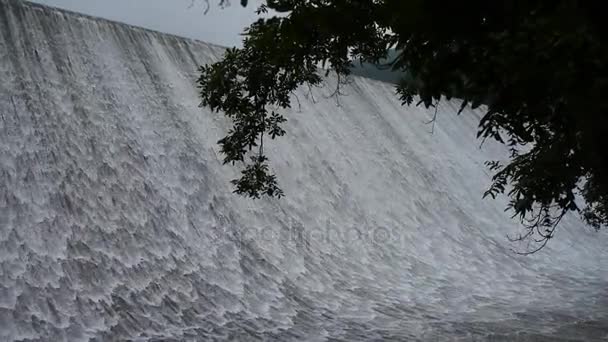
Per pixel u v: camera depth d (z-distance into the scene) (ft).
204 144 57.67
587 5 9.35
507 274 67.05
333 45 17.58
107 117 52.47
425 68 12.92
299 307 47.24
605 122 9.89
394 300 52.42
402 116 91.15
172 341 38.04
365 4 14.52
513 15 10.73
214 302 44.34
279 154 63.67
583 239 86.07
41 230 41.52
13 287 37.37
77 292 39.42
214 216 52.44
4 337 34.35
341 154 71.82
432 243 67.92
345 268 56.13
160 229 47.88
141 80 58.44
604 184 11.57
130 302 40.70
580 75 9.98
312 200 62.08
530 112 14.28
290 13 15.74
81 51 55.77
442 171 84.94
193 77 64.23
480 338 44.06
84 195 45.68
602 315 53.31
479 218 79.10
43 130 47.24
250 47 20.45
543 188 21.16
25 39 52.19
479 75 12.16
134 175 50.11
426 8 11.22
